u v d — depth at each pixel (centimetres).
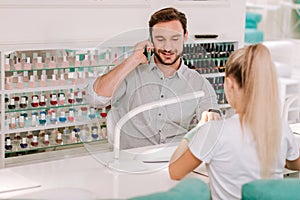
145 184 222
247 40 800
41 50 365
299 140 292
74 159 256
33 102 368
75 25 393
